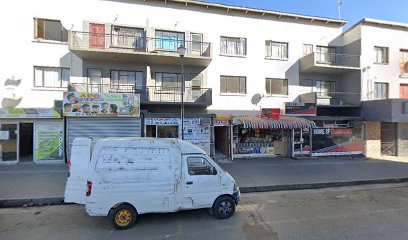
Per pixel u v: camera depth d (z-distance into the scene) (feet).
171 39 50.47
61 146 41.45
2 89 44.73
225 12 54.60
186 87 49.44
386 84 59.67
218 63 54.03
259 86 56.03
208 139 45.55
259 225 17.84
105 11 48.70
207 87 53.26
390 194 26.66
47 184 27.61
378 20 57.36
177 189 18.45
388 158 51.34
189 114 44.50
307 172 35.63
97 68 48.60
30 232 16.61
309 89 59.47
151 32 50.01
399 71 60.08
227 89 54.80
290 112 51.80
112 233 16.47
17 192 24.67
